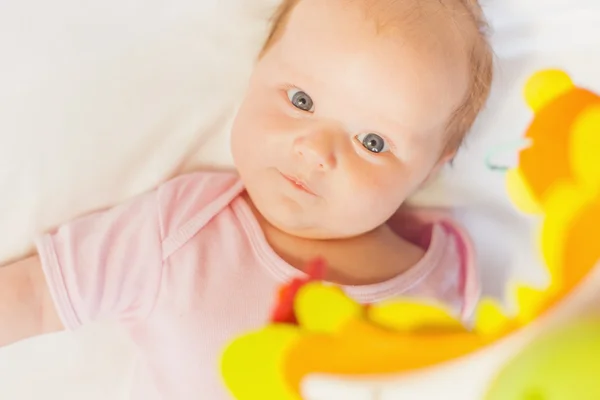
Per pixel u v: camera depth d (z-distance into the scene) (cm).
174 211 74
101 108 74
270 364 70
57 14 71
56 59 72
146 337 73
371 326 73
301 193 70
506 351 74
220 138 81
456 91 70
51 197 75
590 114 81
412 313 74
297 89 69
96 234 72
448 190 82
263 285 72
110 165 76
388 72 66
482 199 82
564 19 81
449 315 76
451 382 73
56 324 72
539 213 81
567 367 72
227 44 76
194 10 74
